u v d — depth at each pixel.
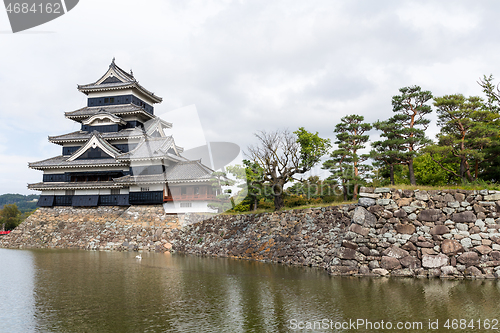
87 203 48.38
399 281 19.09
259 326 12.70
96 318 13.77
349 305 14.86
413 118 29.38
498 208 19.95
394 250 20.77
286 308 14.75
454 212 20.52
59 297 17.20
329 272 22.22
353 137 35.28
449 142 26.41
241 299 16.47
